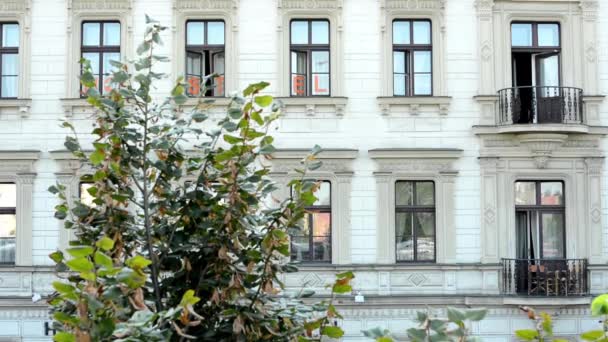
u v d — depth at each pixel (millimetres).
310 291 7312
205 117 7215
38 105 20266
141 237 7172
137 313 5031
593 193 20359
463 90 20438
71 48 20281
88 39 20422
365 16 20422
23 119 20234
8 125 20234
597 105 20531
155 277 6984
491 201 20172
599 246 20312
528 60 20734
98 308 4930
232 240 6980
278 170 19922
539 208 20422
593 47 20594
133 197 7086
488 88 20406
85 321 4984
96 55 20375
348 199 20109
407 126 20375
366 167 20234
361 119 20344
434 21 20516
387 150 20031
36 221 20094
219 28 20438
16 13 20297
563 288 19766
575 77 20578
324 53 20516
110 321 5023
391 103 20266
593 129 20312
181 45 20219
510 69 20562
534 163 20266
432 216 20344
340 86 20328
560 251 20453
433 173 20219
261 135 7039
